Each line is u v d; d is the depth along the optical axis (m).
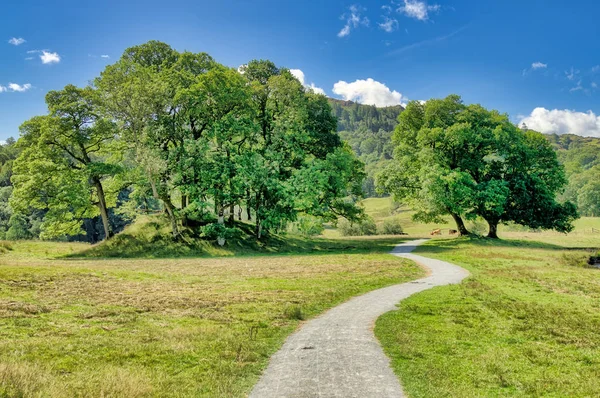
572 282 26.39
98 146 51.19
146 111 45.31
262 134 56.09
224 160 50.00
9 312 15.98
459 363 11.63
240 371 10.82
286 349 12.91
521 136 62.69
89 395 8.76
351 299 21.53
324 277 28.66
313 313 18.33
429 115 64.38
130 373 10.24
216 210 51.44
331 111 58.62
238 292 22.47
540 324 15.95
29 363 10.38
